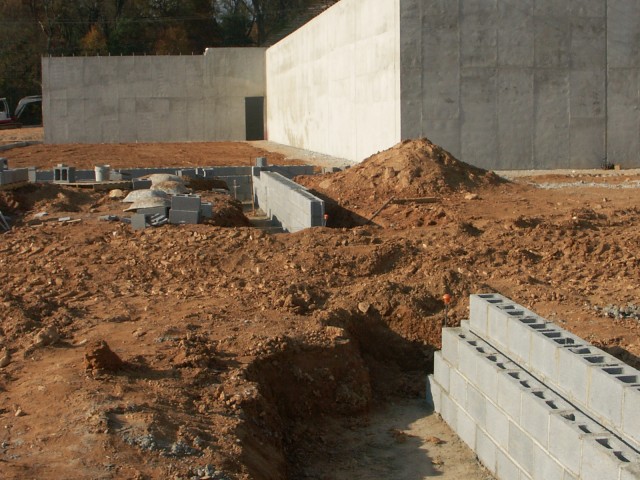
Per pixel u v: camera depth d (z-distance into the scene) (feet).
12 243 40.98
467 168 60.18
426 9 72.95
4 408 20.83
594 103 76.84
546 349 21.38
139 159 98.78
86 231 43.01
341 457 23.82
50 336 26.32
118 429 19.31
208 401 22.15
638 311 30.48
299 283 33.09
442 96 74.38
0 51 183.32
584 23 75.56
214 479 17.83
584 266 36.78
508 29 74.59
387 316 31.37
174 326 27.94
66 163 93.25
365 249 37.52
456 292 32.45
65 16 187.21
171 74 132.77
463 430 24.56
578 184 63.87
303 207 46.55
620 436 18.39
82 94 130.82
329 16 95.09
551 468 19.22
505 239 40.09
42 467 17.58
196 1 192.54
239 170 69.67
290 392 25.72
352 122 88.17
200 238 40.06
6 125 165.68
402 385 28.91
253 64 136.26
